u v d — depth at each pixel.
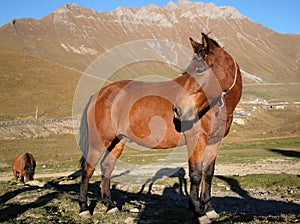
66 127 42.34
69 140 35.12
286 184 13.45
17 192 10.02
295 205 10.36
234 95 6.61
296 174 16.12
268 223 6.09
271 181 14.16
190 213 7.45
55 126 42.09
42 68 74.44
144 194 11.35
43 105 53.50
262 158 23.34
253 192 12.40
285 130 42.91
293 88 132.50
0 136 36.44
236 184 13.82
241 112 52.66
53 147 30.73
